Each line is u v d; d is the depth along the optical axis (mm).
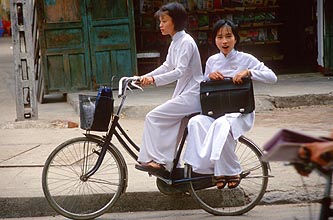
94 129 5637
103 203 6121
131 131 9188
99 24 12312
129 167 7199
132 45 12500
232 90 5582
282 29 15117
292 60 15234
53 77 12242
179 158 5801
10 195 6246
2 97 13492
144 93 12000
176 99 5742
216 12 14172
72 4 12195
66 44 12242
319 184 6395
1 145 8531
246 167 6316
